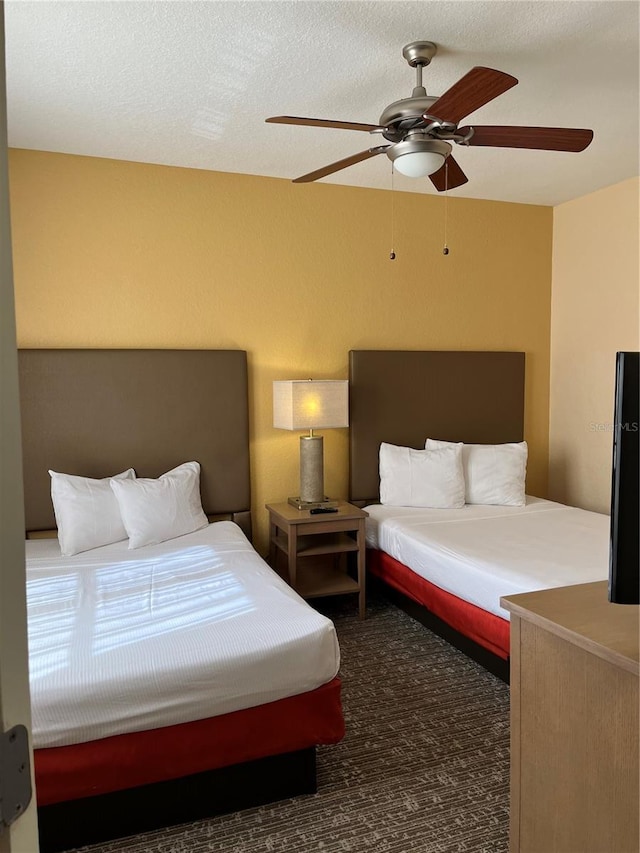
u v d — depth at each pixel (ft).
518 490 13.87
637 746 3.88
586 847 4.30
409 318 14.64
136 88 9.07
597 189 14.38
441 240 14.80
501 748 7.84
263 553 13.79
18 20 7.26
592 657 4.21
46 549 10.84
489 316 15.44
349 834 6.35
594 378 14.85
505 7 7.23
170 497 11.44
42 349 11.62
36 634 7.06
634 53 8.27
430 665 10.23
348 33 7.71
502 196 14.89
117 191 12.14
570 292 15.46
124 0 6.92
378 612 12.67
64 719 5.90
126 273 12.31
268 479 13.73
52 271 11.82
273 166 12.55
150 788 6.36
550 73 8.77
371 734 8.20
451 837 6.29
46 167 11.67
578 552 10.07
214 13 7.22
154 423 12.39
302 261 13.60
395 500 13.60
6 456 1.92
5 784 1.88
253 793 6.77
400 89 9.23
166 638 6.86
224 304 13.06
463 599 9.88
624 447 3.98
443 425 14.82
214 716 6.48
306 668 6.83
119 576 9.17
